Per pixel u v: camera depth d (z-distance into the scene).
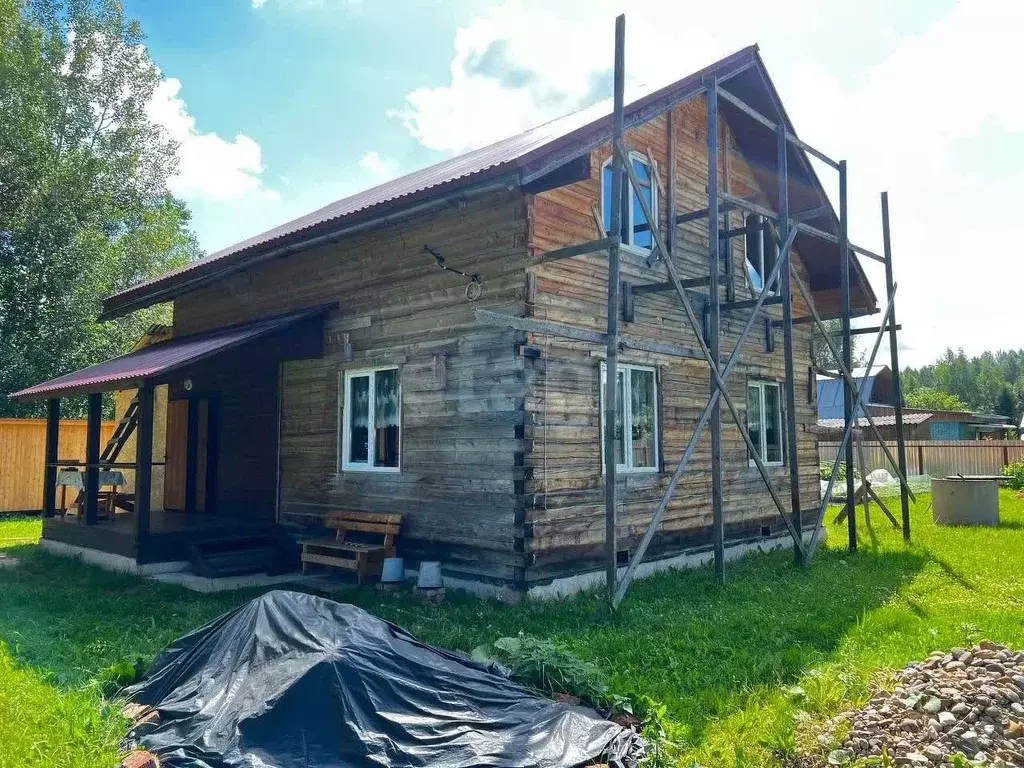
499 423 8.55
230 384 12.61
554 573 8.52
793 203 13.91
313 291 11.17
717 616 7.46
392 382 10.01
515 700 4.70
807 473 13.92
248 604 5.32
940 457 28.80
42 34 27.09
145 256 29.64
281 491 11.31
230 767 3.94
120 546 10.31
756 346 12.75
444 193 8.08
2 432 19.48
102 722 4.57
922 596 8.46
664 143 11.13
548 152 7.72
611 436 7.56
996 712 4.42
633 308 10.03
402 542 9.49
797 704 5.00
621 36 7.82
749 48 10.70
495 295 8.73
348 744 4.12
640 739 4.45
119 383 9.70
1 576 10.28
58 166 25.36
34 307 24.86
